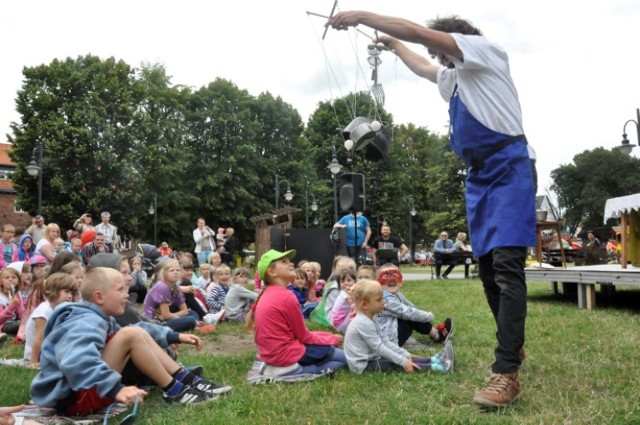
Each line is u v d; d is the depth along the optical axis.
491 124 2.90
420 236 46.31
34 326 4.36
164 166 30.94
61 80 29.06
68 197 28.45
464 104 2.97
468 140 2.96
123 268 4.41
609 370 3.32
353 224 10.41
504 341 2.78
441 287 10.55
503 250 2.83
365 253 10.66
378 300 3.70
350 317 5.07
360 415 2.67
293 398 3.02
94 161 28.62
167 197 31.84
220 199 33.62
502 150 2.90
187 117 34.41
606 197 54.41
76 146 28.25
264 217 15.16
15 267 6.84
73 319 2.80
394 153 39.81
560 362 3.60
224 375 3.76
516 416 2.53
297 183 36.25
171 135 32.81
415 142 48.84
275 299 3.65
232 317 6.88
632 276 6.17
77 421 2.71
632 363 3.50
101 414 2.81
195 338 3.47
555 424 2.41
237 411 2.79
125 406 2.89
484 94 2.91
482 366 3.61
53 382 2.73
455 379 3.32
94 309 2.91
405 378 3.41
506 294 2.81
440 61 3.27
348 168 39.00
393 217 39.66
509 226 2.81
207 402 2.97
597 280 6.57
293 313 3.63
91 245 9.26
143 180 30.50
